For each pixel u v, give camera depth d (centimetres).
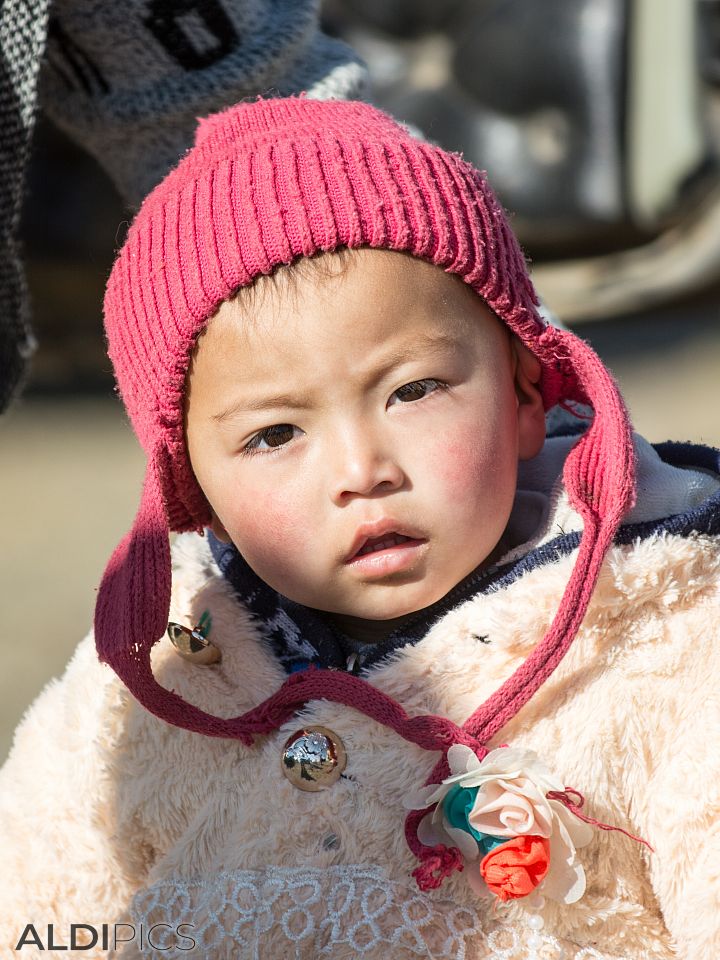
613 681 309
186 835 332
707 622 311
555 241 1220
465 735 303
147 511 326
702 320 1403
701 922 288
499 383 322
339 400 307
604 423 325
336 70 405
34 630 884
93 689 360
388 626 345
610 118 1138
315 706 326
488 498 316
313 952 308
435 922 303
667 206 1166
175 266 321
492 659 320
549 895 293
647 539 317
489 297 321
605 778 303
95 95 390
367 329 305
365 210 311
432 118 1174
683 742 301
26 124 359
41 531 1073
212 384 319
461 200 323
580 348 331
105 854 346
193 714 328
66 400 1378
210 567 379
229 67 381
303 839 317
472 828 296
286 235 309
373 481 304
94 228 1163
